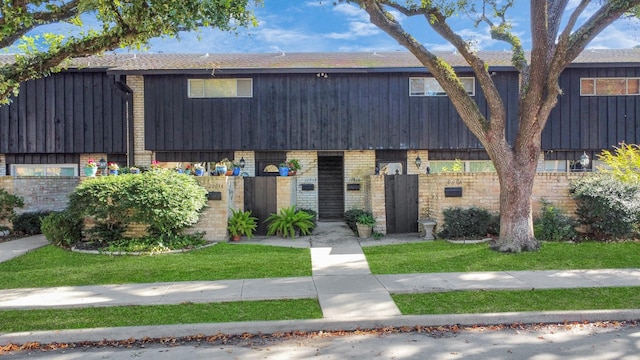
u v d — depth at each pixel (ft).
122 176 34.32
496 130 30.19
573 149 50.72
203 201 35.24
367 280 24.27
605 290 21.65
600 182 33.88
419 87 50.31
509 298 20.76
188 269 26.91
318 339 17.08
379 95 50.14
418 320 18.37
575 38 27.73
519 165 30.30
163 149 49.85
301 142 50.01
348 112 50.03
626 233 32.42
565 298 20.58
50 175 49.78
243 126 49.98
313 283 23.82
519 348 15.88
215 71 48.16
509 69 48.98
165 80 49.70
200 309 19.74
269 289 22.75
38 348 16.53
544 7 27.86
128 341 17.11
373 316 18.57
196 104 49.90
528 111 29.45
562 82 50.39
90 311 19.61
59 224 33.76
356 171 51.52
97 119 51.26
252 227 38.14
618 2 26.50
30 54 25.17
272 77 49.93
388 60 53.93
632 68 50.06
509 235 30.27
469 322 18.45
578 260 27.50
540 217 34.99
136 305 20.36
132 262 28.89
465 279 24.03
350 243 35.81
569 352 15.46
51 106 51.34
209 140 49.88
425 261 28.25
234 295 21.71
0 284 24.08
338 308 19.65
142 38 24.12
